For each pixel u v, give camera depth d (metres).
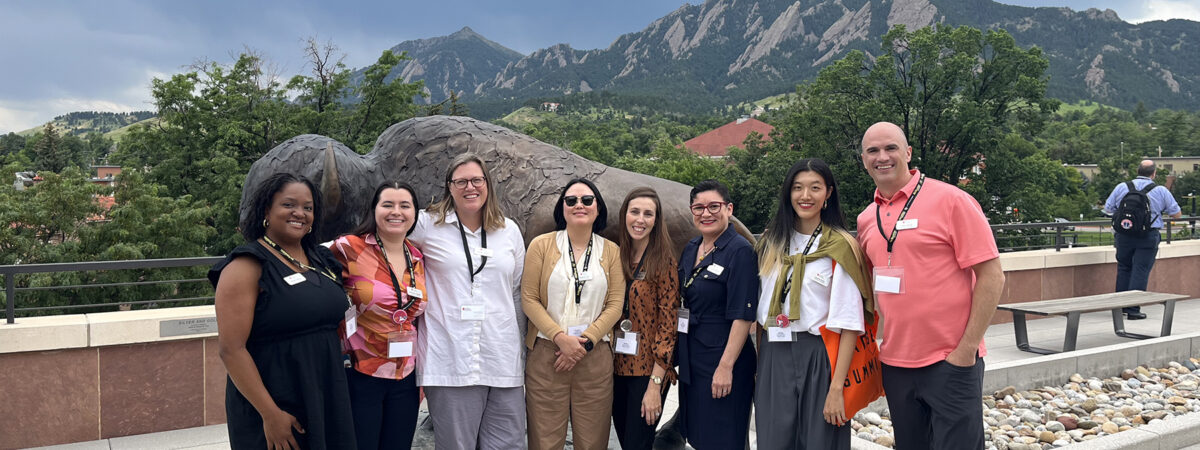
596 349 3.06
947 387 2.71
